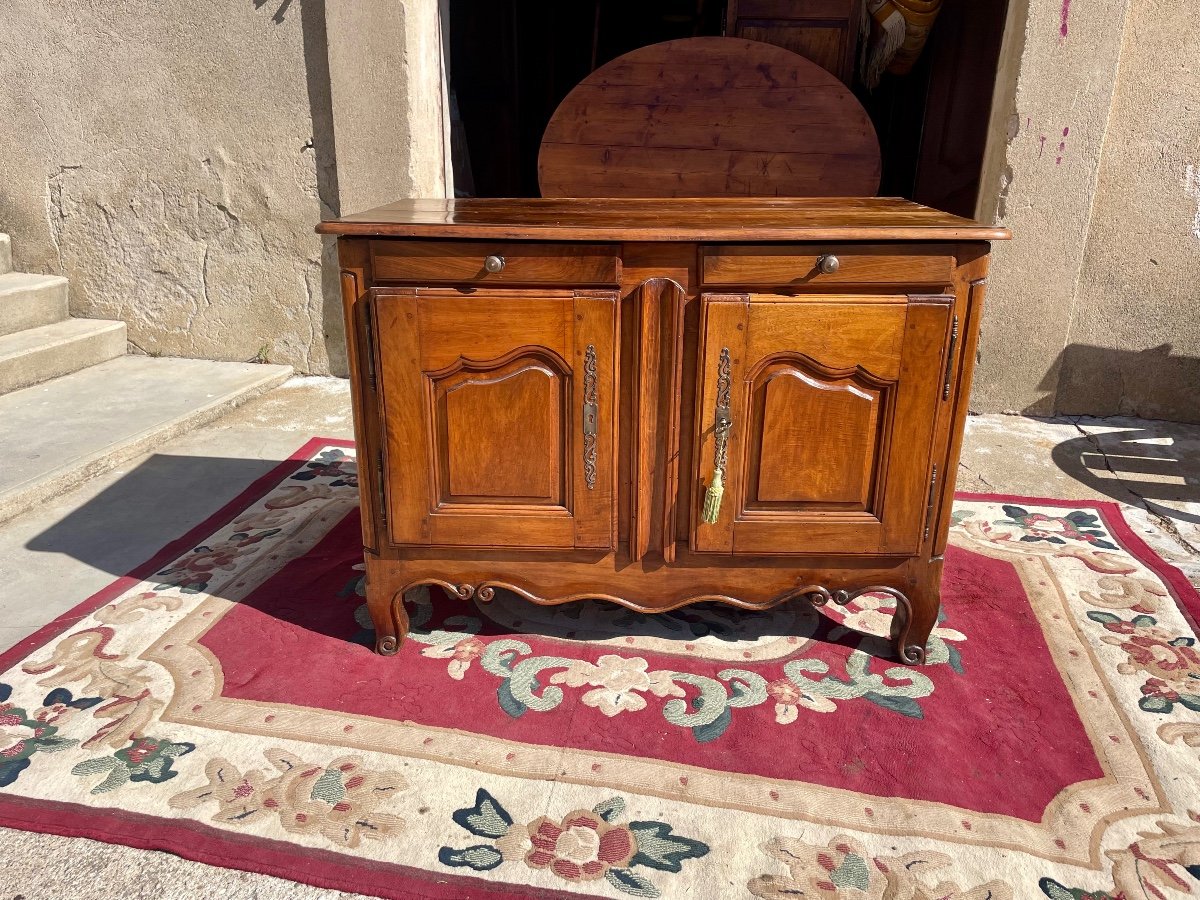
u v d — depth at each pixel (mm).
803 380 1921
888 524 2027
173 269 4430
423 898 1501
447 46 4316
